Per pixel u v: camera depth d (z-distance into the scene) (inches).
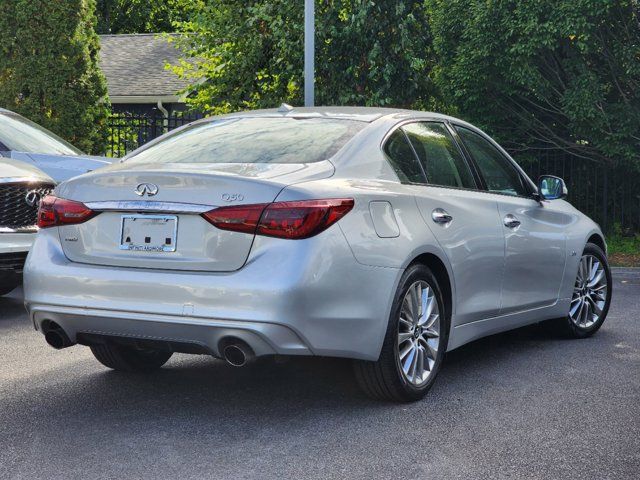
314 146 183.2
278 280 158.2
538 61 520.7
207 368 218.2
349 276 165.9
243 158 181.2
